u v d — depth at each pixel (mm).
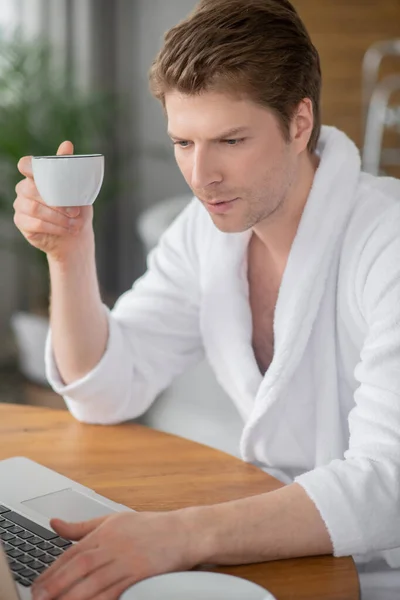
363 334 1601
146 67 5172
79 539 1219
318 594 1152
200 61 1377
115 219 5316
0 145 4445
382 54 5363
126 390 1786
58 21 4855
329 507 1266
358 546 1260
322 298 1653
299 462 1726
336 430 1672
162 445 1660
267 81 1416
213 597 995
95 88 5004
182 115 1423
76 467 1550
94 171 1527
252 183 1447
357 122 5523
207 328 1825
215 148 1431
